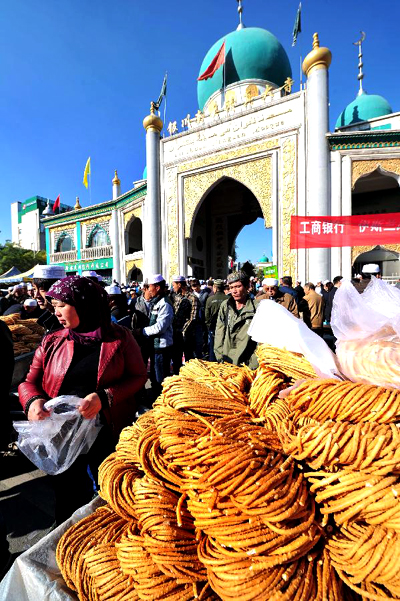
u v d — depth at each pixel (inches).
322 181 448.8
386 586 23.5
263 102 525.3
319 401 31.4
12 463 113.4
